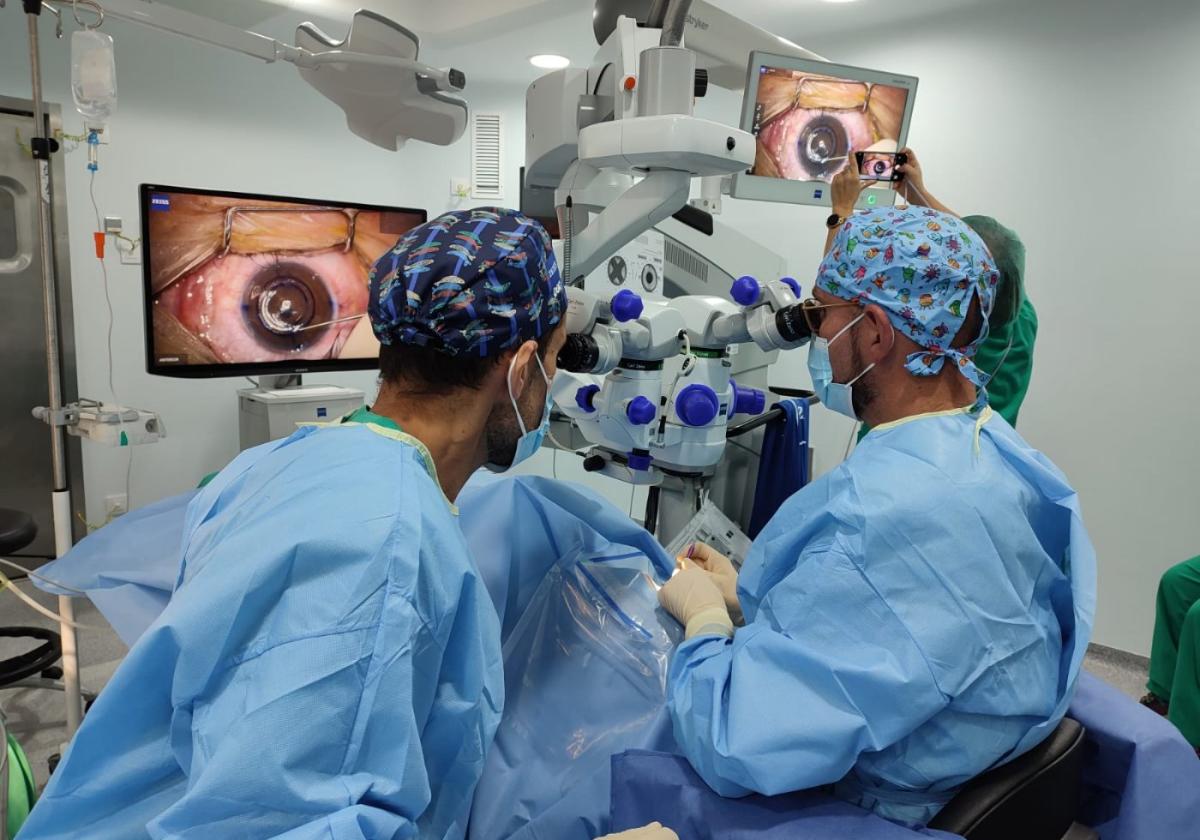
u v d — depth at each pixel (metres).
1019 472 0.85
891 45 2.93
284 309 2.69
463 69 3.61
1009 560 0.76
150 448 3.26
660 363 1.05
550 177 1.27
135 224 3.08
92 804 0.59
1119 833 0.84
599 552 1.11
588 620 1.03
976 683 0.73
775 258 1.76
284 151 3.41
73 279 2.98
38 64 1.39
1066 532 0.87
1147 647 2.57
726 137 0.92
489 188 3.95
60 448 1.52
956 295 0.84
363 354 2.89
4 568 2.40
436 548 0.62
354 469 0.64
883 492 0.76
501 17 2.85
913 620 0.72
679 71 0.91
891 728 0.71
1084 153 2.54
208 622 0.56
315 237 2.72
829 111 1.61
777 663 0.74
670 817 0.79
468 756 0.68
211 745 0.54
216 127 3.21
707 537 1.22
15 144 2.82
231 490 0.76
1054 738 0.80
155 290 2.43
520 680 0.98
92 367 3.07
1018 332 1.68
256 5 2.85
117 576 0.93
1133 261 2.48
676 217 1.52
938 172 2.87
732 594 1.05
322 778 0.54
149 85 3.03
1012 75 2.66
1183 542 2.47
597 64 1.08
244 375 2.64
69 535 1.55
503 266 0.71
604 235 1.03
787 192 1.62
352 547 0.58
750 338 1.04
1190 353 2.41
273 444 0.83
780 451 1.42
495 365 0.74
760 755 0.70
